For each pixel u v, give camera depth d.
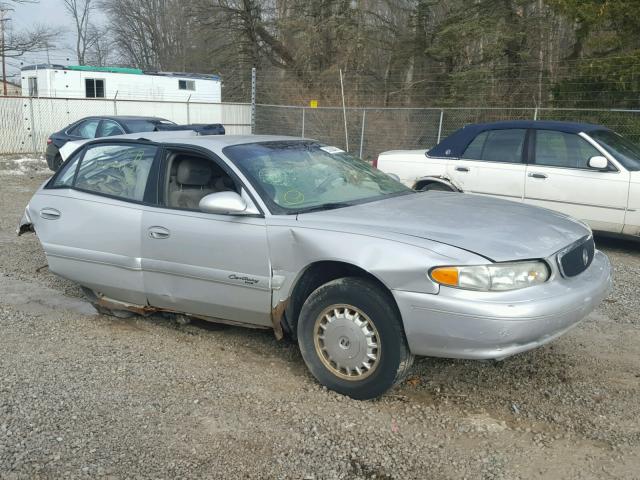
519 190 8.21
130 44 54.16
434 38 27.23
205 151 4.52
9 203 11.58
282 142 4.94
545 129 8.22
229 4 32.31
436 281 3.43
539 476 3.04
